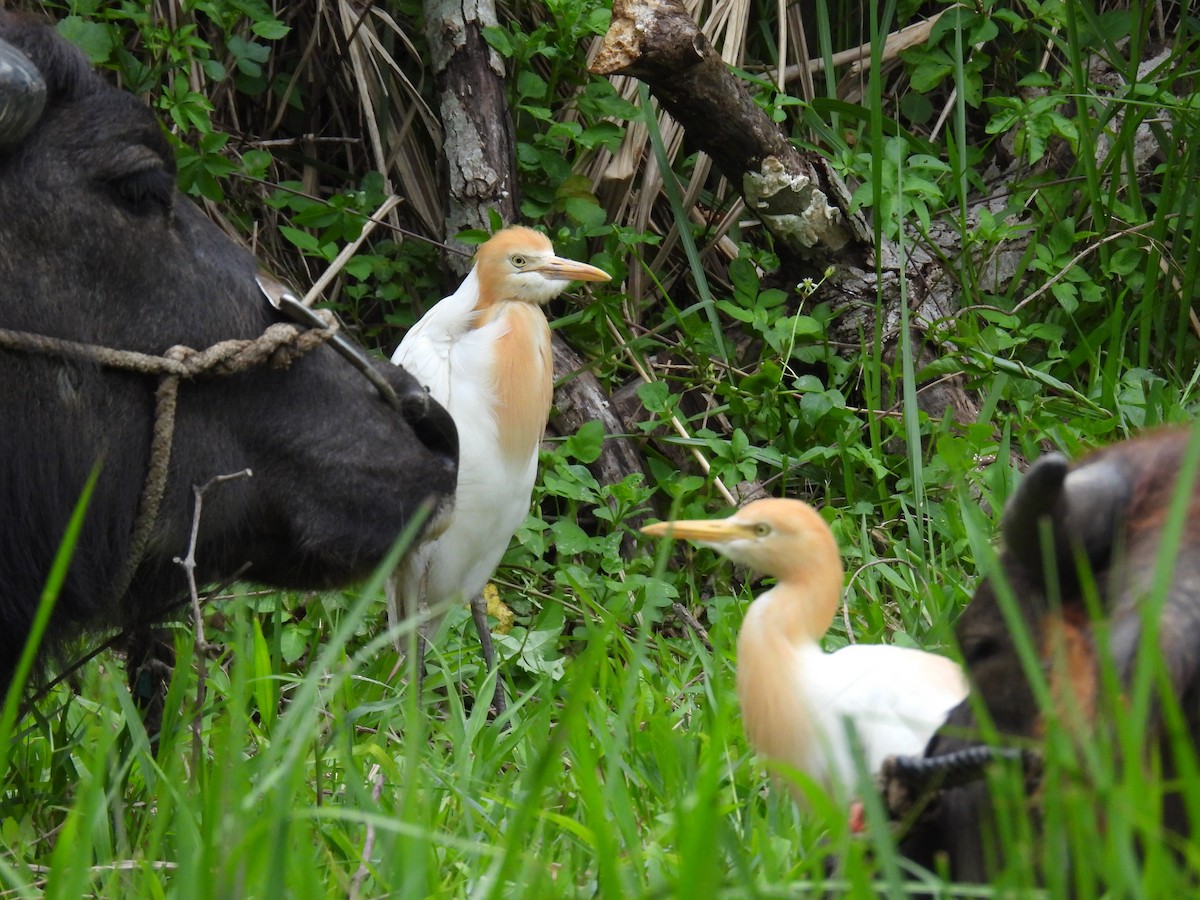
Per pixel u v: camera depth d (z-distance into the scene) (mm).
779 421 12219
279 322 7078
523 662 10148
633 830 5793
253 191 13531
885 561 10367
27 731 7293
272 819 4754
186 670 7414
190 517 6941
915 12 14789
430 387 10539
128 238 6668
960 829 4590
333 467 7141
